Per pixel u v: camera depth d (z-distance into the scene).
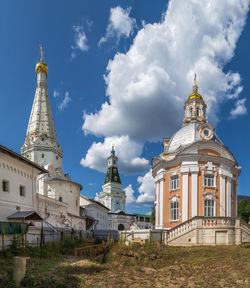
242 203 58.62
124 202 120.75
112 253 24.91
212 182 36.25
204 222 27.19
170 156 40.03
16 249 20.08
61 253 24.44
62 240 27.09
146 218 119.44
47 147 62.50
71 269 17.23
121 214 107.88
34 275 14.53
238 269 17.86
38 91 68.75
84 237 31.91
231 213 36.50
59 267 17.53
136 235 29.88
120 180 123.94
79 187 52.91
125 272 17.92
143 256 23.44
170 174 38.06
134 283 14.80
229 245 26.16
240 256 21.25
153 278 16.33
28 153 62.38
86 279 15.03
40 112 66.69
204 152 37.12
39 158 61.19
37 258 20.42
